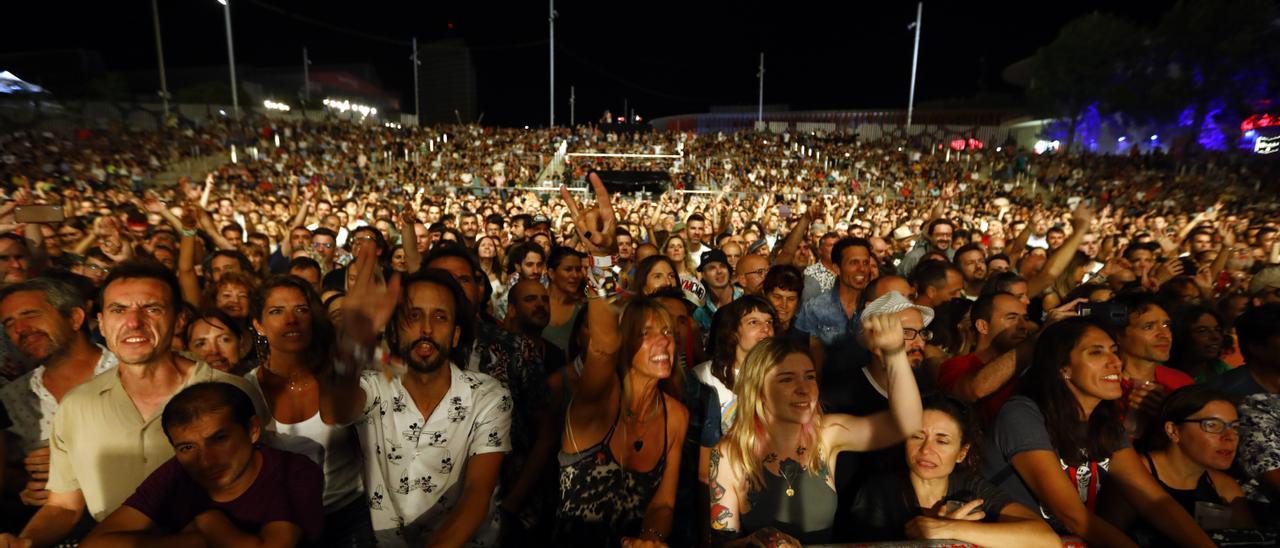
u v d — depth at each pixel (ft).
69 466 9.19
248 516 8.18
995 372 10.62
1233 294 17.72
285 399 10.19
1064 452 9.45
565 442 9.86
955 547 8.20
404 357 8.86
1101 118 150.51
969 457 9.69
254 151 119.65
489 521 9.68
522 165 137.28
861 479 10.35
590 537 9.61
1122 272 23.26
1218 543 8.94
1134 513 9.69
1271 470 10.58
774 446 9.20
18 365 11.64
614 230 17.07
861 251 16.16
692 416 11.61
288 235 27.78
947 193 33.65
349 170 114.93
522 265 17.66
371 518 9.18
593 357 9.52
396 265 21.53
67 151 100.68
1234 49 119.34
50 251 21.62
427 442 9.04
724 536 9.27
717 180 129.80
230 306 13.88
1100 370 9.14
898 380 8.78
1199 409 9.63
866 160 147.74
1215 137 125.39
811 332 16.20
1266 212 63.16
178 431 7.74
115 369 9.32
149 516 7.98
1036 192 118.01
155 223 30.53
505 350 12.60
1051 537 8.47
